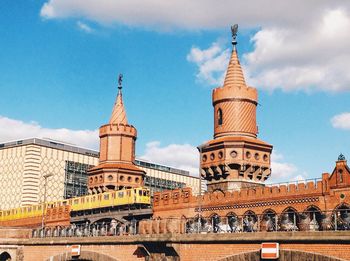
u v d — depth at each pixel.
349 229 34.59
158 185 150.62
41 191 117.31
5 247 64.81
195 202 64.25
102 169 87.81
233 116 70.06
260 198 57.22
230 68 72.81
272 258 35.06
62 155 123.81
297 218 40.25
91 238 52.69
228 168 66.88
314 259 33.22
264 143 69.25
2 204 119.75
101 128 91.81
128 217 75.94
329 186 51.38
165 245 42.97
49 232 63.22
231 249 38.22
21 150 119.69
